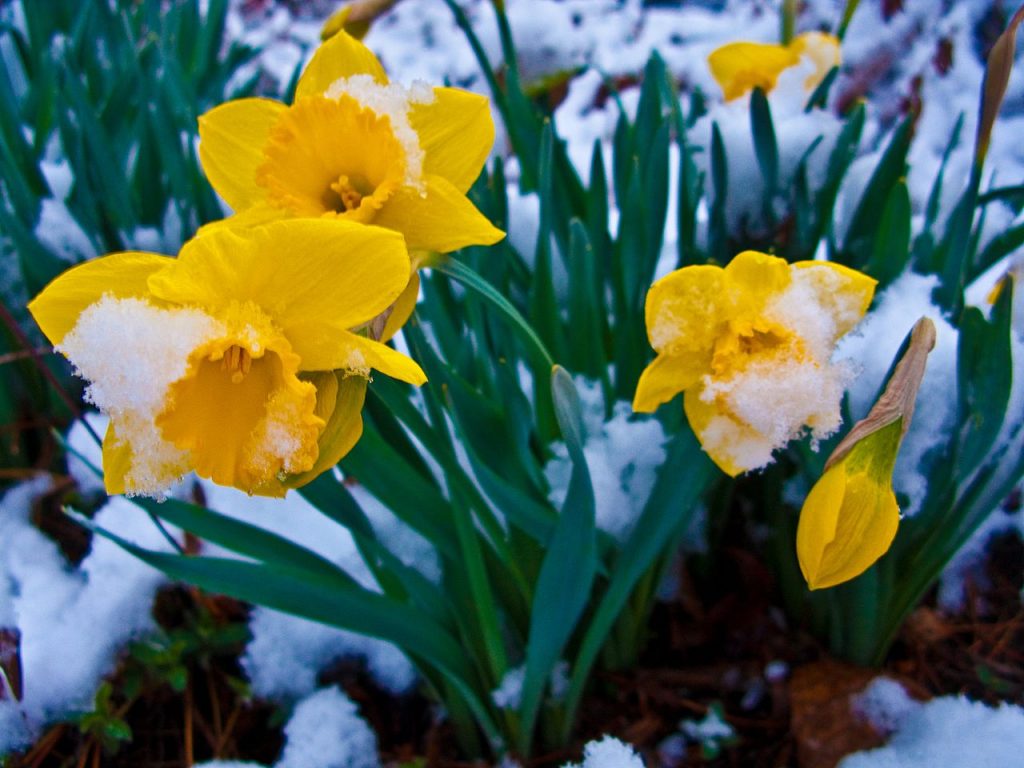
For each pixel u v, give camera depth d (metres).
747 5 1.28
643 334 0.60
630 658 0.63
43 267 0.64
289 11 1.44
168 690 0.63
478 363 0.60
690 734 0.62
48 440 0.70
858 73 1.12
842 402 0.52
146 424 0.44
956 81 1.05
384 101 0.47
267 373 0.45
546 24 0.84
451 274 0.48
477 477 0.52
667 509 0.53
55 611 0.62
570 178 0.66
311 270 0.43
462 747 0.62
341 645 0.63
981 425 0.53
